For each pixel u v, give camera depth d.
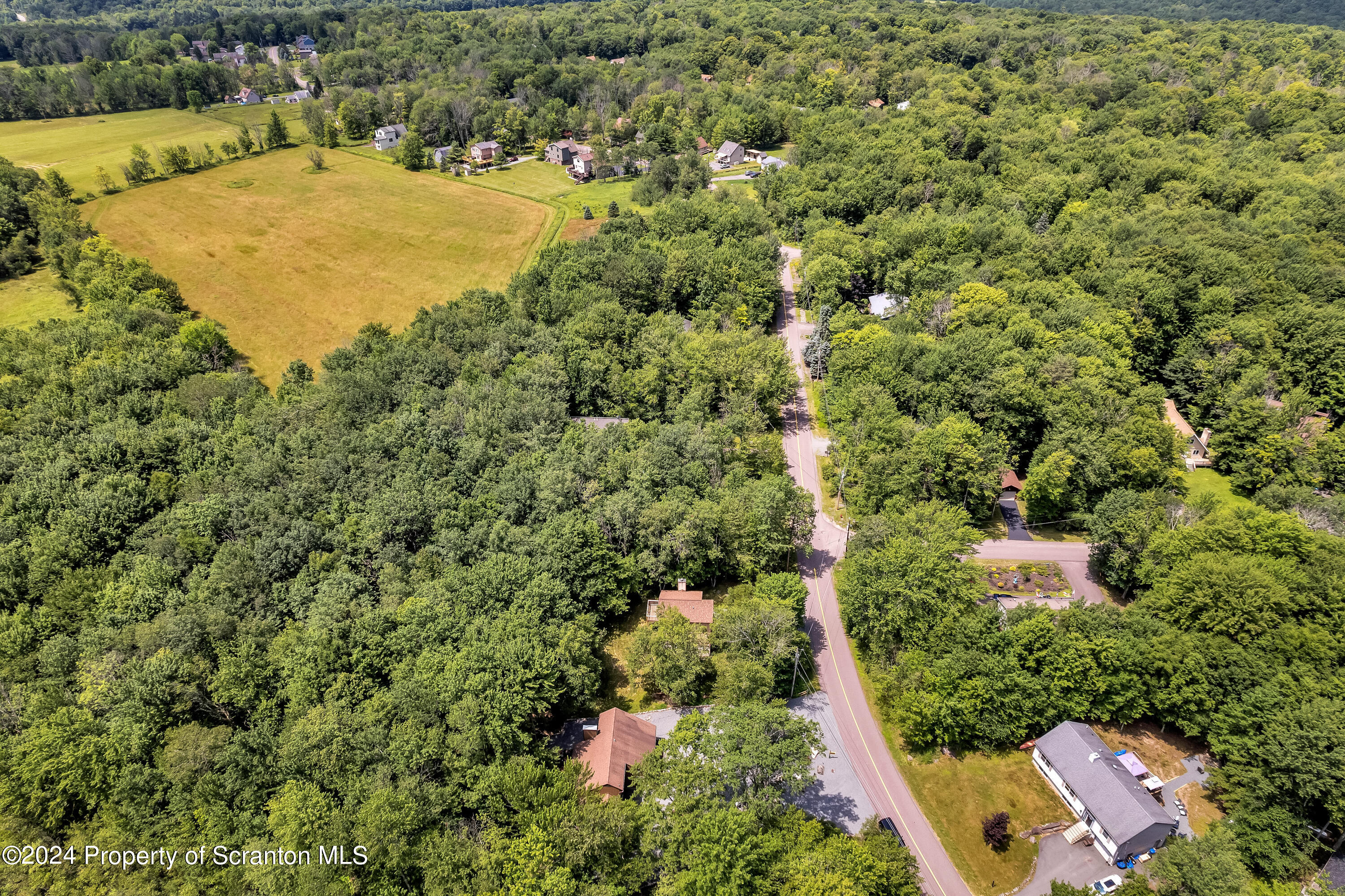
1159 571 77.38
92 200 197.62
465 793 55.28
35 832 52.53
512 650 61.38
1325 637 62.88
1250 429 102.69
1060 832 60.16
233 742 56.78
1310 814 55.94
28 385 105.38
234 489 83.62
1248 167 174.38
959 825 60.88
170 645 63.22
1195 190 160.62
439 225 189.38
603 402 112.69
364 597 69.19
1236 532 74.75
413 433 93.31
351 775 54.47
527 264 168.25
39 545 74.69
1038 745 65.19
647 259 136.88
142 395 103.94
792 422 117.88
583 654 66.06
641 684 73.06
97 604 70.12
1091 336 111.44
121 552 77.31
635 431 97.31
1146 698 65.81
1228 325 114.75
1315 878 53.84
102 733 57.47
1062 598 85.25
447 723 58.53
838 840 51.75
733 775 52.97
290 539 75.06
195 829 52.47
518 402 100.06
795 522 88.12
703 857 48.03
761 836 49.78
